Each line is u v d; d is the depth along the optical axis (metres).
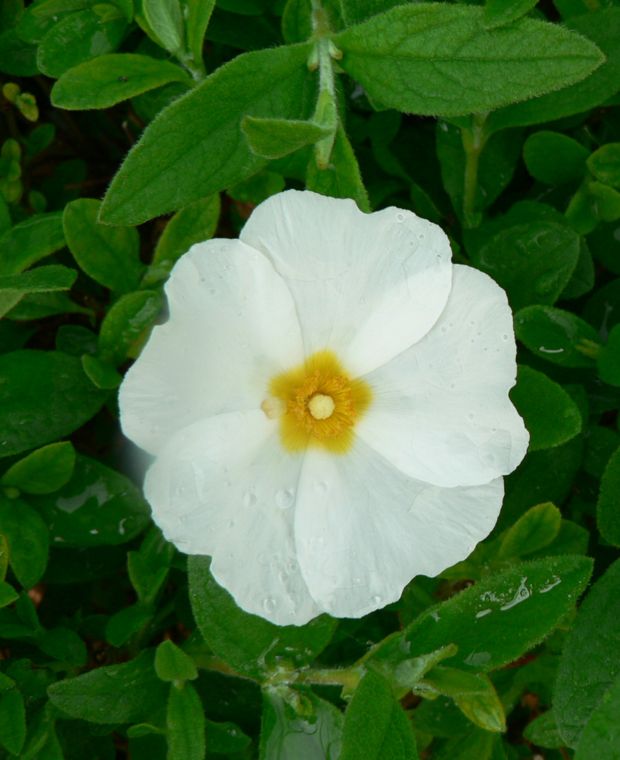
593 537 0.27
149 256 0.30
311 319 0.23
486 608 0.23
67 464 0.25
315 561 0.23
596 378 0.27
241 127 0.23
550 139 0.27
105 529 0.25
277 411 0.23
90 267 0.25
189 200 0.23
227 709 0.26
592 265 0.27
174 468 0.22
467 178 0.27
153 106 0.27
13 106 0.29
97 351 0.26
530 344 0.25
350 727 0.22
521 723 0.28
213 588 0.24
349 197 0.24
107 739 0.26
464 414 0.23
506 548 0.25
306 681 0.24
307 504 0.23
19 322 0.27
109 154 0.30
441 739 0.26
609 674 0.24
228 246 0.22
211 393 0.22
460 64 0.23
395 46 0.23
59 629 0.26
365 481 0.23
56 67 0.26
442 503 0.23
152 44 0.27
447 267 0.22
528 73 0.23
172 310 0.22
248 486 0.23
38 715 0.25
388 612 0.27
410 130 0.29
